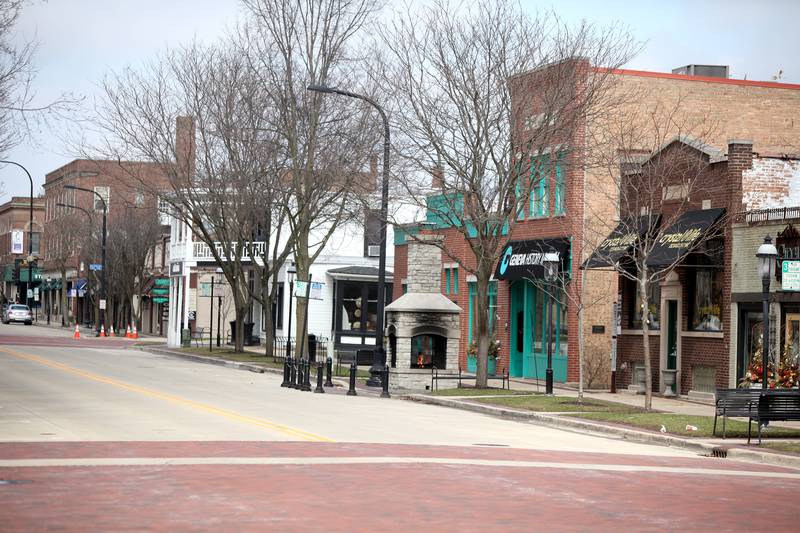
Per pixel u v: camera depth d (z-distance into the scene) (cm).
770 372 3094
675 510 1397
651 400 3353
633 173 3691
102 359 5047
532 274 4247
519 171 3641
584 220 3872
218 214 5556
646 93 4253
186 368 4672
